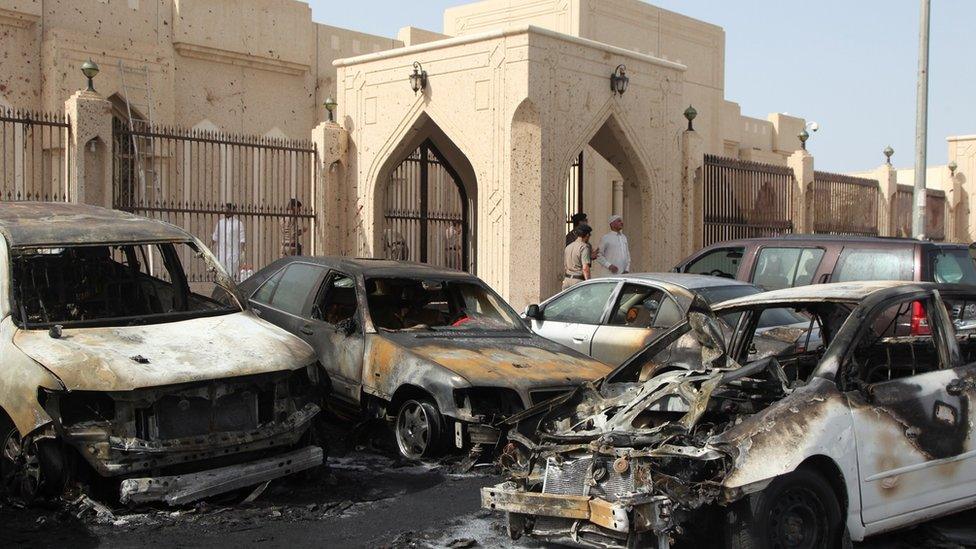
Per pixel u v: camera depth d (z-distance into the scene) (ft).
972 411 19.27
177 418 20.26
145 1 59.16
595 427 18.85
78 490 20.56
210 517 20.12
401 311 30.86
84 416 20.18
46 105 54.65
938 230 94.48
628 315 32.22
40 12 54.13
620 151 52.11
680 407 18.63
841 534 17.21
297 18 67.05
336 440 28.27
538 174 45.47
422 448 25.34
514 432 18.89
